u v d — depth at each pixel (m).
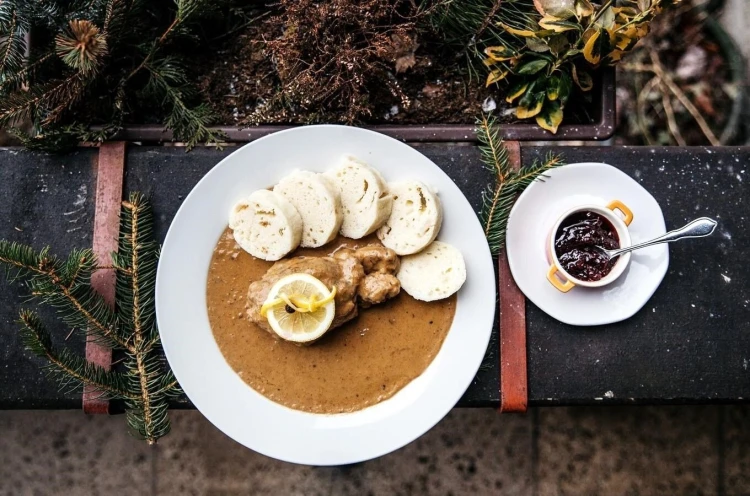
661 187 0.73
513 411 0.71
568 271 0.70
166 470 0.97
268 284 0.66
